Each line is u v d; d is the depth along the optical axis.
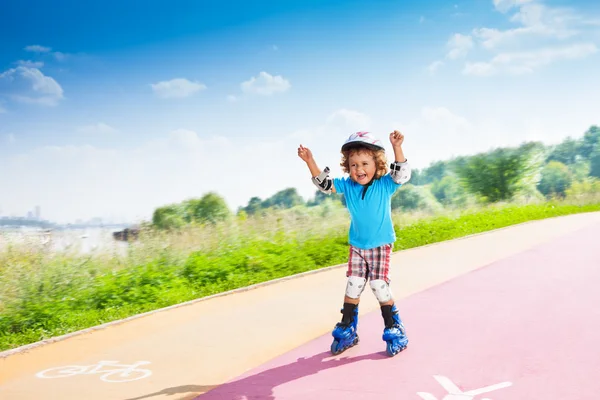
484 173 38.88
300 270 12.25
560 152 78.94
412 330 6.71
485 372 5.18
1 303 8.77
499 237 17.56
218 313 8.10
